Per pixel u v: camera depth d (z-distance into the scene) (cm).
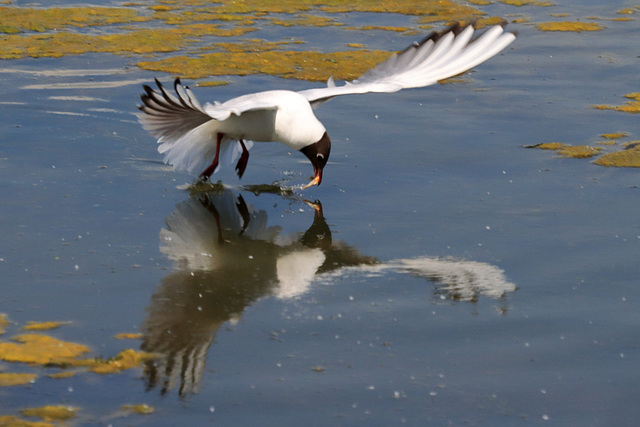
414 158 1409
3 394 773
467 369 829
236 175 1357
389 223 1179
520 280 1016
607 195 1267
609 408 766
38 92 1675
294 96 1246
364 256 1083
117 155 1398
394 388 795
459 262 1064
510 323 918
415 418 750
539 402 775
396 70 1252
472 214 1202
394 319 927
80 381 798
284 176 1355
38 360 830
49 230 1120
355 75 1867
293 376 813
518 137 1514
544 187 1297
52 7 2372
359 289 995
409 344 874
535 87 1814
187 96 984
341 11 2489
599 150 1455
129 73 1827
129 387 791
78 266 1028
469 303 961
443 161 1398
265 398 777
